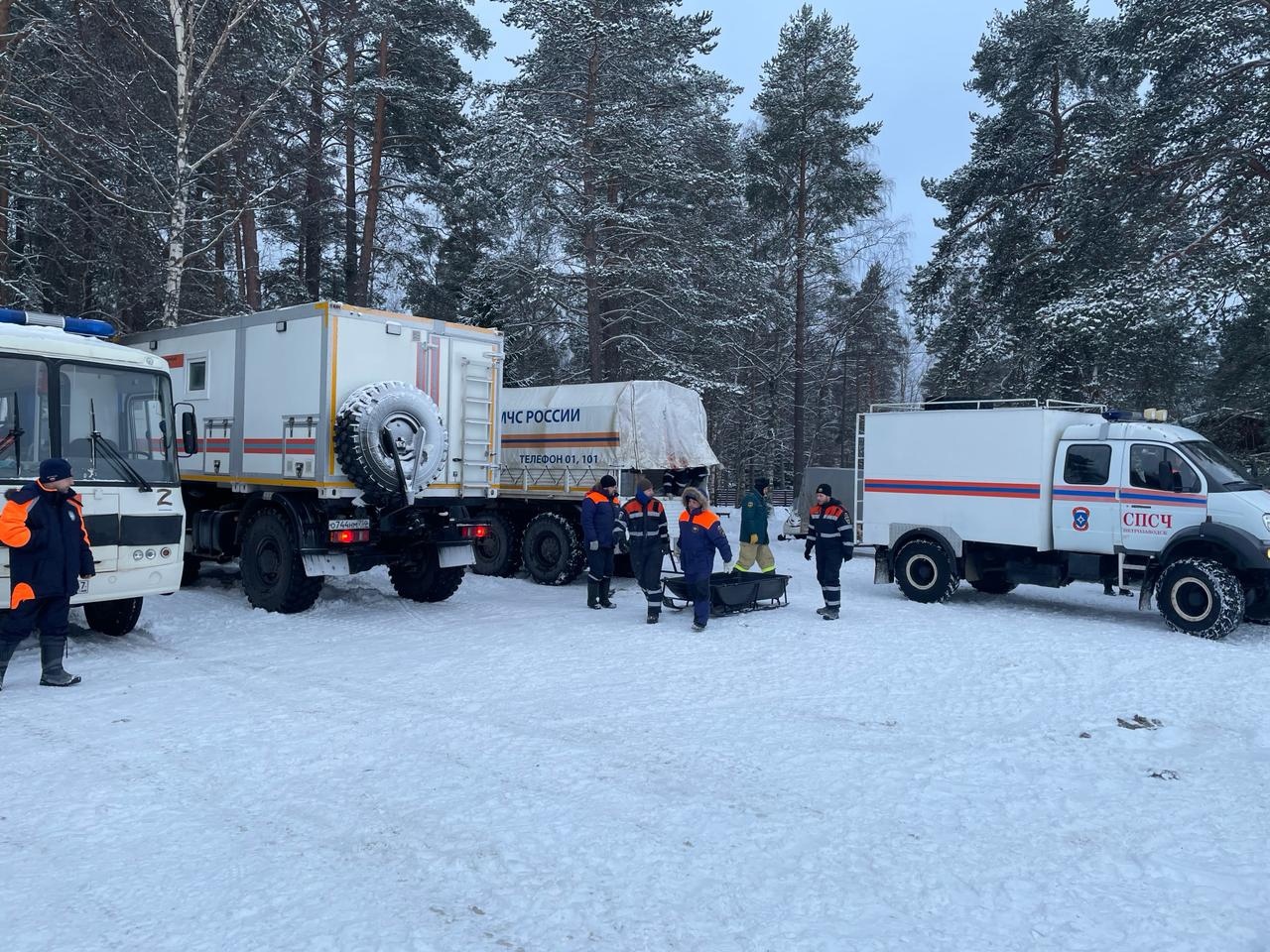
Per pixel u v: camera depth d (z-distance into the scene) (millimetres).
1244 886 4039
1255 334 18234
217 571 14453
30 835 4520
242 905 3803
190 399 12328
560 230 23391
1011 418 12531
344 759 5727
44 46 15461
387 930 3602
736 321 24203
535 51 22656
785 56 31641
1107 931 3625
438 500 11664
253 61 18422
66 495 7520
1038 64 24547
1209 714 7145
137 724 6418
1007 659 9109
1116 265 19953
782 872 4164
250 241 21203
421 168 26828
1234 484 10977
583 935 3578
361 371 10906
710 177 22797
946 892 3973
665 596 12156
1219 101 18484
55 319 8914
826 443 52125
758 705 7199
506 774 5484
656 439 15289
